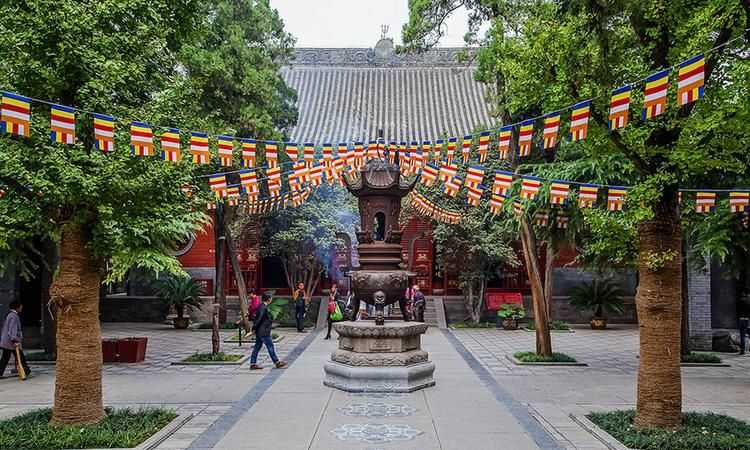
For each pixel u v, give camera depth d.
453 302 34.41
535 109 17.33
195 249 34.00
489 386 14.22
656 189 9.38
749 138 9.64
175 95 10.60
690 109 9.69
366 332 13.36
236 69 23.23
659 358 9.75
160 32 10.54
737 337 23.09
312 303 33.84
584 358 19.62
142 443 8.93
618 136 9.92
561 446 9.12
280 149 24.34
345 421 10.59
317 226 30.66
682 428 9.49
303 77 45.38
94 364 9.89
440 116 41.59
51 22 9.01
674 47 9.66
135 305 33.41
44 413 10.36
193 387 14.01
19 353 15.32
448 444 9.20
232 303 34.19
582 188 12.25
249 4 25.89
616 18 10.19
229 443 9.23
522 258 35.19
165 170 9.54
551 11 12.86
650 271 9.88
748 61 9.36
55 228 9.91
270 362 18.09
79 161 9.20
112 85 9.69
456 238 29.38
